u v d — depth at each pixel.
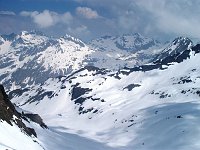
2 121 161.38
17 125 178.38
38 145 176.38
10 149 130.75
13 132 162.25
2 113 169.88
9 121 169.38
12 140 151.38
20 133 168.62
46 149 199.50
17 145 150.75
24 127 191.50
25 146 158.00
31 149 161.12
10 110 188.00
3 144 136.75
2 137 145.12
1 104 179.75
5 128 157.62
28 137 174.88
